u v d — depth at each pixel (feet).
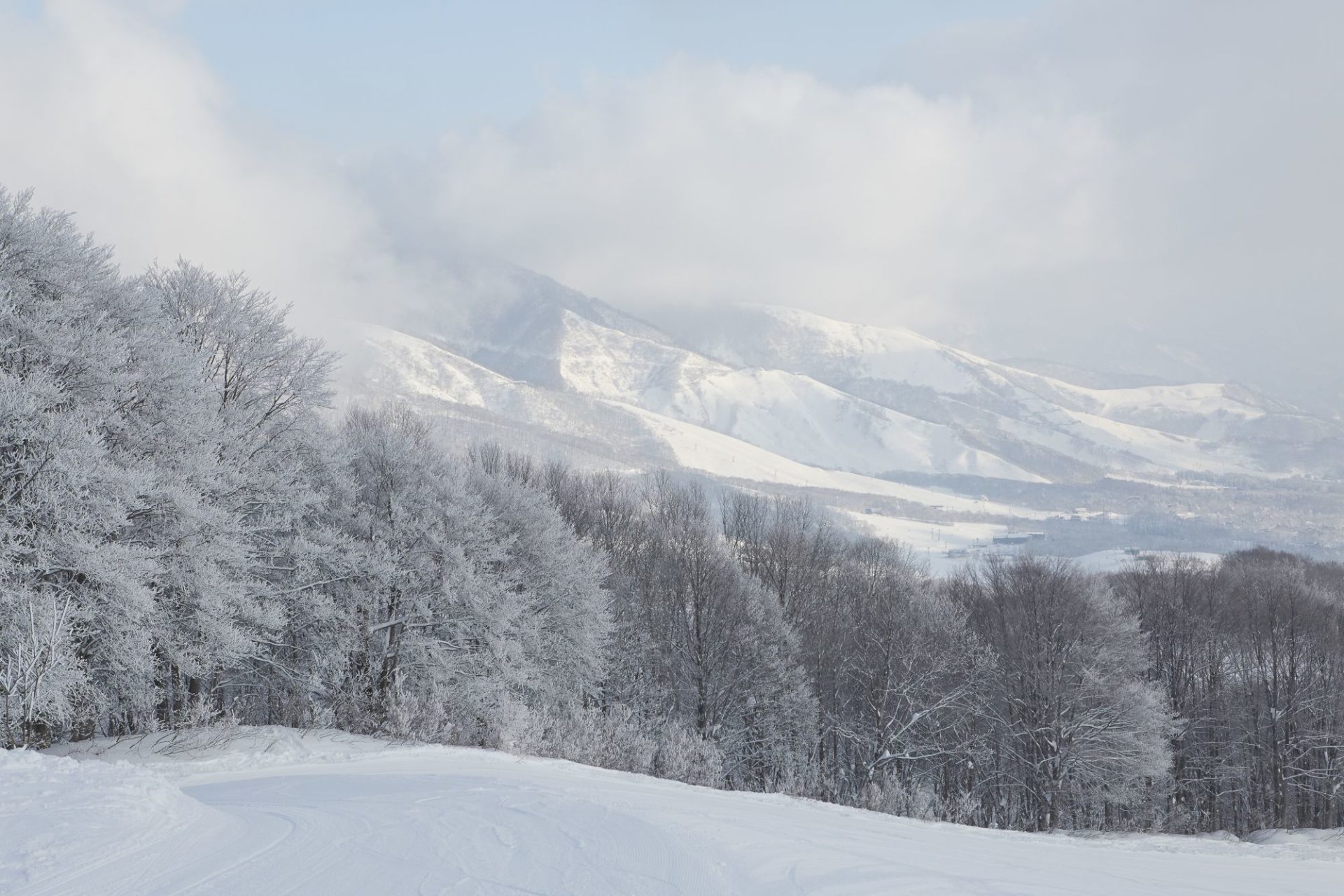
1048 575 161.38
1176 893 34.14
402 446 116.98
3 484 70.85
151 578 76.59
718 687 154.81
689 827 34.24
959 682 157.89
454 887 24.16
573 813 35.88
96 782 33.86
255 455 99.35
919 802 131.03
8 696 59.31
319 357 106.63
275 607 92.38
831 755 177.47
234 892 23.43
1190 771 179.73
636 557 179.52
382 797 41.27
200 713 79.25
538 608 127.95
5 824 27.96
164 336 86.99
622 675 152.35
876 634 159.02
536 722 97.45
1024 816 172.14
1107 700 147.02
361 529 109.70
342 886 24.14
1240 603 190.60
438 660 107.34
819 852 31.78
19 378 72.43
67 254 82.38
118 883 24.02
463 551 111.75
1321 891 39.78
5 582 67.21
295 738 78.79
